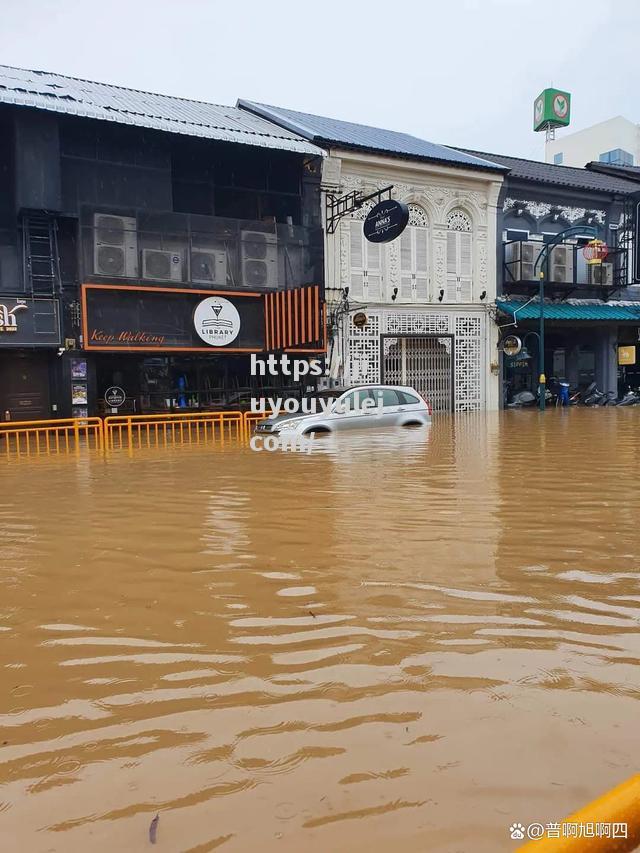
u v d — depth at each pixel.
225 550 5.00
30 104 15.33
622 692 2.75
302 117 23.11
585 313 23.52
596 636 3.32
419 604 3.79
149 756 2.37
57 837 1.97
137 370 18.94
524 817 2.00
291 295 18.34
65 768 2.31
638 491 7.07
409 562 4.59
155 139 17.70
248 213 20.19
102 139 17.14
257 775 2.24
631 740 2.40
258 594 4.01
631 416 19.11
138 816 2.05
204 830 1.99
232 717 2.62
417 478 8.20
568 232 22.27
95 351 16.91
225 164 19.83
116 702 2.76
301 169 19.88
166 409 19.05
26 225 16.05
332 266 20.39
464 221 22.77
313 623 3.54
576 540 5.09
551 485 7.50
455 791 2.13
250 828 1.99
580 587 4.03
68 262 16.84
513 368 24.91
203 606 3.83
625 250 24.72
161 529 5.76
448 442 12.43
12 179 16.33
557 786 2.14
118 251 17.03
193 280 17.97
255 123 20.48
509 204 23.47
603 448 11.06
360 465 9.53
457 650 3.18
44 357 17.22
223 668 3.05
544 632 3.37
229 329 18.44
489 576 4.25
